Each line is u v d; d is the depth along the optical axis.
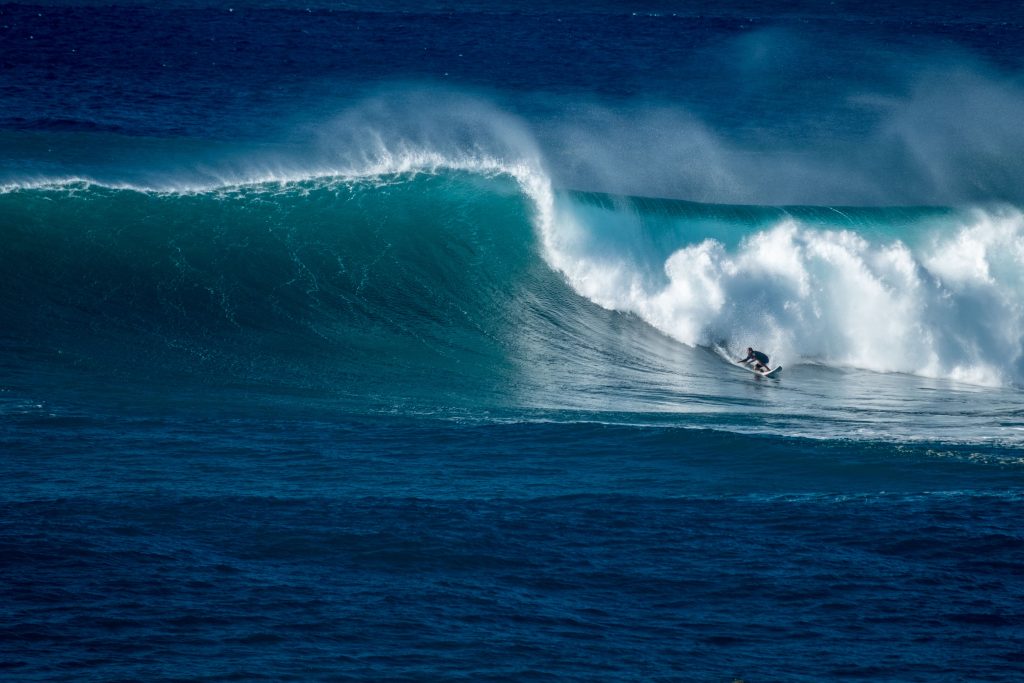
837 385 84.19
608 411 72.06
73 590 41.28
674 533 49.75
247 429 63.25
